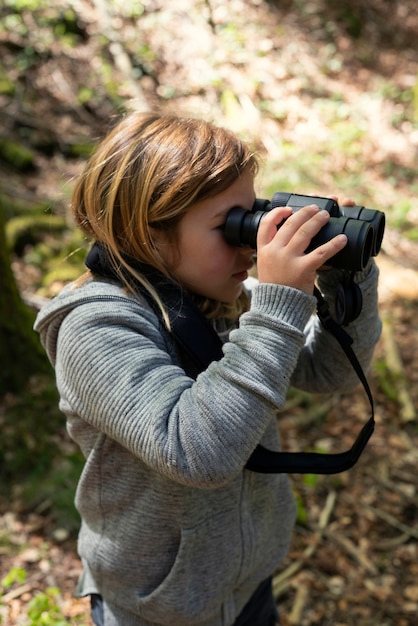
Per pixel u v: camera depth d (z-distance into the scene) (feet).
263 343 3.28
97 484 4.00
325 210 3.55
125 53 21.24
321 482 9.71
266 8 25.54
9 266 9.71
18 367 9.79
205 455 3.21
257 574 4.63
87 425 3.92
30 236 13.87
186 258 3.75
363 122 22.84
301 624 7.61
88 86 19.65
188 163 3.54
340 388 4.58
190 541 3.95
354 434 10.97
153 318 3.74
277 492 4.66
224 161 3.58
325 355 4.46
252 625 5.04
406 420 11.23
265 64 23.45
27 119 17.72
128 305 3.67
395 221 18.24
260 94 22.61
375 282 4.19
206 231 3.67
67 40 20.38
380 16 28.32
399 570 8.40
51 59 19.83
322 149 21.24
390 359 12.54
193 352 3.71
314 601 7.91
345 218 3.49
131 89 20.35
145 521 3.96
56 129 18.08
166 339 3.77
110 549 4.14
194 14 23.12
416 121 23.52
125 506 4.00
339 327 3.82
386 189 19.95
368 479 9.94
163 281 3.77
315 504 9.37
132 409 3.34
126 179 3.62
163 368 3.48
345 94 24.12
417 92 23.76
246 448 3.27
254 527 4.35
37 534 8.19
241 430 3.22
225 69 22.41
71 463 9.15
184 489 3.82
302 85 23.67
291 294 3.33
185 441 3.21
